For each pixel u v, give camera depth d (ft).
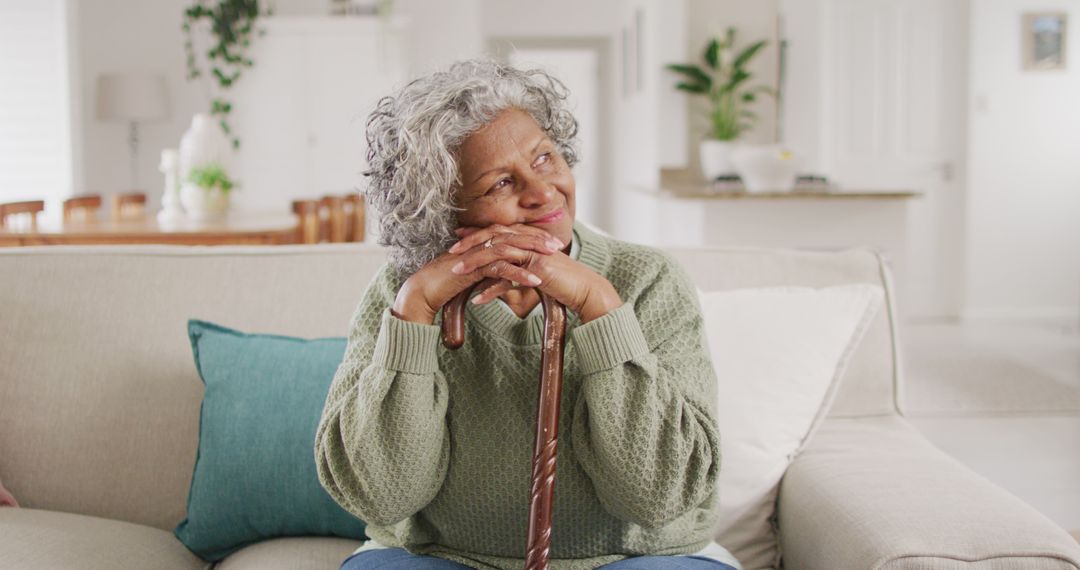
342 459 4.28
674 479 4.04
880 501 4.69
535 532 3.80
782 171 17.28
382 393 4.06
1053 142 22.71
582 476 4.31
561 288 3.97
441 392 4.21
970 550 4.23
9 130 22.40
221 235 13.76
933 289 22.99
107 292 6.29
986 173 22.71
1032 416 14.39
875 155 22.86
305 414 5.52
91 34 24.82
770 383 5.59
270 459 5.47
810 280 6.40
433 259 4.26
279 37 24.40
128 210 17.72
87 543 5.24
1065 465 12.24
